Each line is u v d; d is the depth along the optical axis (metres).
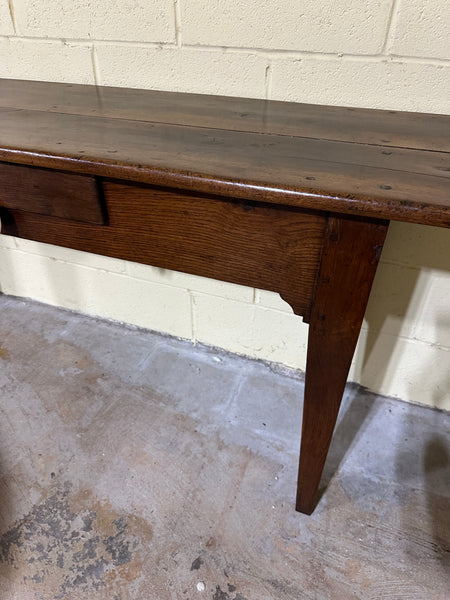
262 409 1.12
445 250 0.88
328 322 0.59
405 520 0.88
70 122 0.70
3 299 1.52
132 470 0.96
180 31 0.85
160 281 1.22
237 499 0.91
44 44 0.98
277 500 0.91
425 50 0.73
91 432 1.05
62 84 1.00
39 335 1.35
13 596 0.75
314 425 0.72
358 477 0.96
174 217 0.58
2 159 0.59
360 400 1.15
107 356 1.28
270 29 0.79
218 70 0.87
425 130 0.68
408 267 0.93
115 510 0.89
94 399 1.14
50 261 1.35
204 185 0.49
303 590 0.77
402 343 1.05
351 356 0.61
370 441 1.04
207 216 0.56
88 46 0.94
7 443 1.02
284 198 0.47
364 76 0.78
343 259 0.52
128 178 0.53
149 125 0.69
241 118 0.73
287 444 1.03
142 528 0.86
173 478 0.95
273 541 0.84
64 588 0.76
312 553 0.82
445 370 1.04
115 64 0.95
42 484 0.93
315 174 0.50
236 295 1.14
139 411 1.11
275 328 1.16
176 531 0.85
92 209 0.61
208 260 0.61
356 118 0.74
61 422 1.07
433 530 0.86
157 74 0.93
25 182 0.62
